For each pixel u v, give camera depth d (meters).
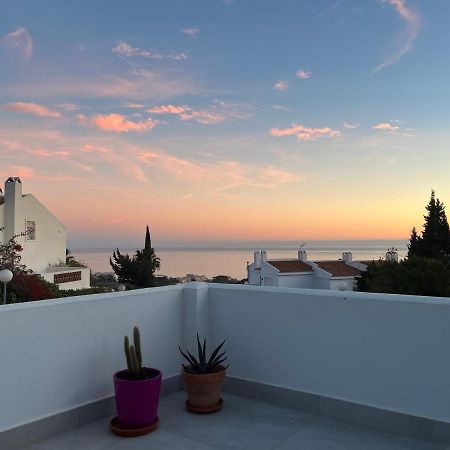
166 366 5.26
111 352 4.64
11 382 3.80
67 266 28.78
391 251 39.41
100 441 3.98
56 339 4.14
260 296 5.05
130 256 39.09
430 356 3.98
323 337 4.59
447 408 3.89
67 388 4.22
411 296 4.20
